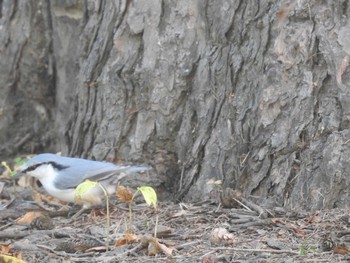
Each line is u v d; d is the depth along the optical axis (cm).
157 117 1322
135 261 998
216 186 1261
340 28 1180
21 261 972
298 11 1191
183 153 1313
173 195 1320
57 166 1250
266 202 1207
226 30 1263
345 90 1177
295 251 1012
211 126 1282
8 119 1598
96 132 1375
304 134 1199
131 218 1159
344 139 1170
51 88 1582
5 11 1567
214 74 1273
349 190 1165
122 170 1245
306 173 1191
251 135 1239
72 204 1339
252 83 1241
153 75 1313
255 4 1234
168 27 1303
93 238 1091
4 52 1571
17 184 1452
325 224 1109
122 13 1334
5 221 1238
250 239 1073
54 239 1109
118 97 1347
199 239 1080
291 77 1203
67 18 1520
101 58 1362
